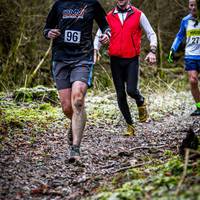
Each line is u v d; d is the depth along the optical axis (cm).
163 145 1134
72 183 864
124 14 1291
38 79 2622
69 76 1027
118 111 1730
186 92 2453
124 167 930
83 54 1020
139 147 1134
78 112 988
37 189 823
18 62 2631
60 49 1030
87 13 1024
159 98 2159
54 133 1331
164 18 3162
